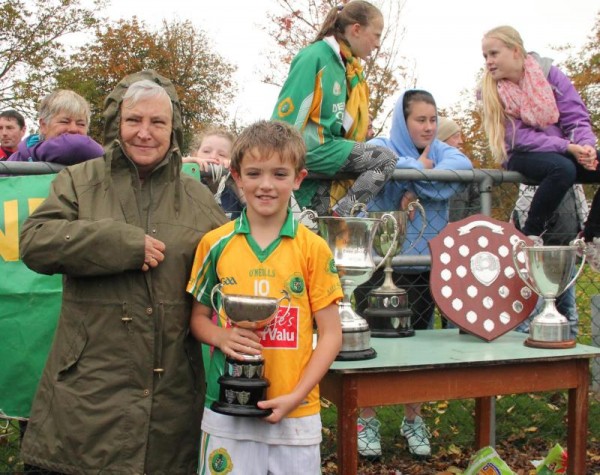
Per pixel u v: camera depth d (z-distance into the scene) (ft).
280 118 10.25
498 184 11.28
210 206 7.55
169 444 6.80
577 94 11.57
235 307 6.29
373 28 10.69
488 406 10.37
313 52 10.16
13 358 8.34
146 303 6.79
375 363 7.60
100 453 6.55
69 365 6.71
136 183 7.05
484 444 10.40
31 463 6.75
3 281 8.34
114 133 7.43
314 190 10.59
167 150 7.20
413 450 11.36
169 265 6.93
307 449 6.69
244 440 6.62
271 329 6.72
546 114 11.09
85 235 6.54
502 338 9.39
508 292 9.29
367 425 11.22
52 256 6.57
